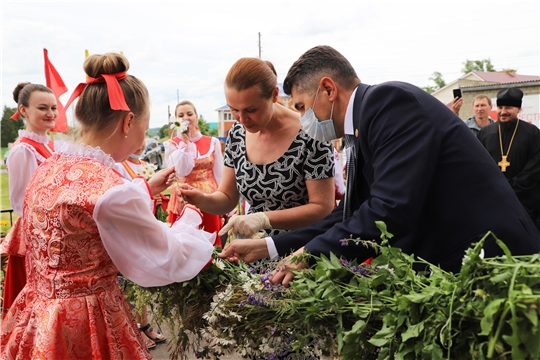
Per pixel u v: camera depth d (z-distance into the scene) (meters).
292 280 1.70
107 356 1.67
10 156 3.60
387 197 1.68
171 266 1.65
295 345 1.58
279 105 2.47
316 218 2.36
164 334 3.97
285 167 2.39
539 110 13.09
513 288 1.14
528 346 1.11
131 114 1.73
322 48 2.10
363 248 1.69
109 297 1.68
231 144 2.66
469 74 25.34
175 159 5.20
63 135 1.75
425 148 1.72
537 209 5.38
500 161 5.57
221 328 1.76
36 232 1.68
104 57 1.72
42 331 1.60
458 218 1.78
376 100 1.83
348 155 2.06
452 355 1.29
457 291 1.26
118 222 1.57
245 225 2.18
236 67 2.19
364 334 1.45
